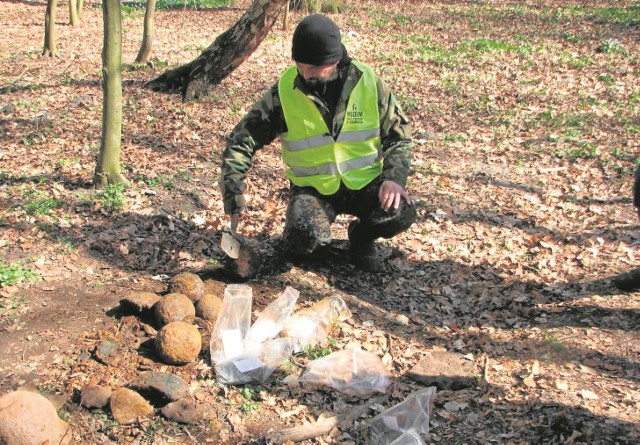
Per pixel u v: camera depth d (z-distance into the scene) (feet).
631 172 23.29
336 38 12.09
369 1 67.21
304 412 10.89
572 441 10.20
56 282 14.14
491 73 37.83
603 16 59.72
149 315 12.81
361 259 15.70
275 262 15.66
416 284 15.61
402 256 16.81
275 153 23.61
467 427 10.72
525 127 28.09
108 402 10.55
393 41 47.06
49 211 17.19
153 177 20.10
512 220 19.49
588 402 11.24
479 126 28.14
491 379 12.01
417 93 33.06
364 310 14.24
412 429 10.28
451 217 19.49
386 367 12.33
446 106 30.89
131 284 14.26
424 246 17.47
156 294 13.82
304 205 13.82
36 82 31.86
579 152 25.05
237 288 12.47
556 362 12.52
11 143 23.15
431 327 13.91
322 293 14.62
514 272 16.34
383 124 13.78
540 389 11.65
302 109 13.25
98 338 12.24
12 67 35.35
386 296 14.96
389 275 15.83
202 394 11.03
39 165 20.83
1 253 15.10
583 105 31.50
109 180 18.88
